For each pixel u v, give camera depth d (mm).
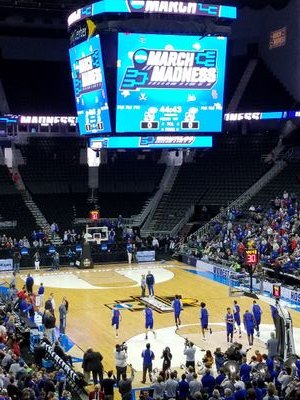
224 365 17562
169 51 27969
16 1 45688
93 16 27453
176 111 28656
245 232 40188
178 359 22938
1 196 47625
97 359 19750
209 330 26547
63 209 47844
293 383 14477
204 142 29906
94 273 39219
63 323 25781
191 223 46219
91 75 28766
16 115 46094
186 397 15672
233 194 47312
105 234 43531
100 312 29703
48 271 40094
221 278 37281
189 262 42062
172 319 28469
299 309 30125
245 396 14211
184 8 27547
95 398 16672
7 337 20797
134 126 28203
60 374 18109
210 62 28750
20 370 16578
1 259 40344
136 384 20578
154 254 43500
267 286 33531
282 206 42000
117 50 27203
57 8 47188
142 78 27859
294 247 35531
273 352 20766
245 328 25031
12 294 28688
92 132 30016
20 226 44938
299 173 46219
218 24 29234
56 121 46781
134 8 26938
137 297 32688
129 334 26156
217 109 29375
